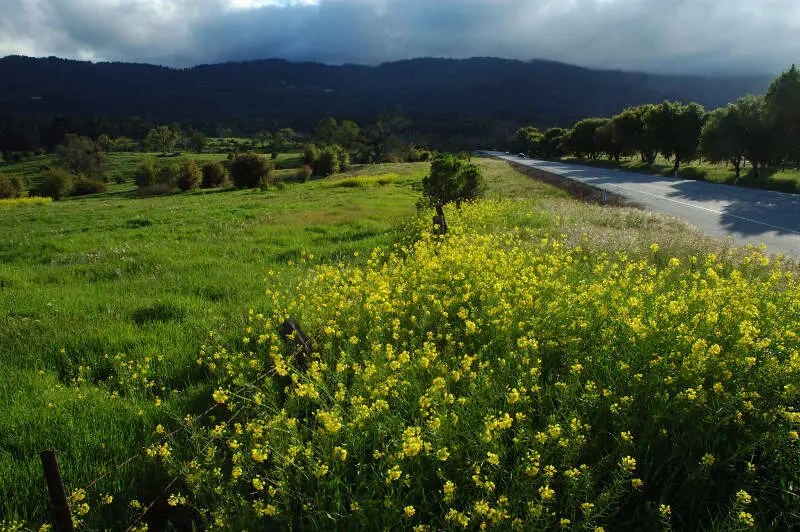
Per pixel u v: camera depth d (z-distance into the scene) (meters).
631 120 61.06
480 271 7.51
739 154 35.75
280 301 7.39
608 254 10.15
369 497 3.02
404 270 7.86
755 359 4.00
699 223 18.23
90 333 6.48
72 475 3.64
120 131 191.88
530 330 5.08
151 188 57.91
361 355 5.04
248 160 57.22
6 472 3.65
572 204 22.14
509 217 16.75
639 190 30.97
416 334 5.66
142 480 3.60
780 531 2.87
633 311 5.20
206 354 5.61
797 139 33.16
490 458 2.97
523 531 2.71
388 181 47.50
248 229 16.92
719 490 3.14
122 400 4.70
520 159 97.81
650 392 3.90
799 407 3.74
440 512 3.09
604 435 3.58
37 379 5.27
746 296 5.47
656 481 3.29
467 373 4.39
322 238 15.42
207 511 3.21
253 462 3.44
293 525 3.05
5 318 7.42
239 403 4.24
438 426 3.25
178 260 11.80
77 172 98.12
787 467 3.10
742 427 3.48
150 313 7.53
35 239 16.44
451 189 21.41
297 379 4.28
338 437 3.46
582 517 3.04
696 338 4.50
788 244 14.01
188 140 164.88
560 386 3.88
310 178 71.12
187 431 3.86
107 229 19.05
